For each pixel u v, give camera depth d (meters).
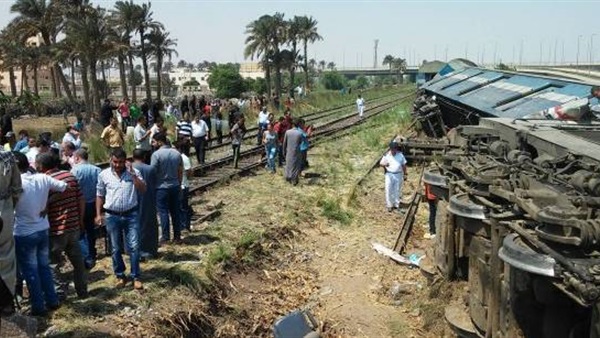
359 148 25.36
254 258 11.13
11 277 6.68
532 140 7.13
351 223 14.20
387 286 10.48
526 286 5.73
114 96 90.88
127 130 24.48
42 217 7.45
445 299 8.51
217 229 12.11
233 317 9.14
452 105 21.59
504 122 8.41
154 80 133.75
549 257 4.86
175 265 9.75
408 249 12.41
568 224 4.71
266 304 9.80
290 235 12.79
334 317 9.41
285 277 10.94
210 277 9.62
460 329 7.42
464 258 8.32
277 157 20.34
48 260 7.68
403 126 31.11
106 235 10.20
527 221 5.70
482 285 6.95
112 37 43.88
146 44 58.44
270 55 70.12
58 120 49.84
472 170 7.12
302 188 16.94
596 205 4.86
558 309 5.55
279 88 70.94
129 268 9.59
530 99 13.80
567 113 8.63
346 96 63.97
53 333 7.21
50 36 46.16
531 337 5.83
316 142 26.22
